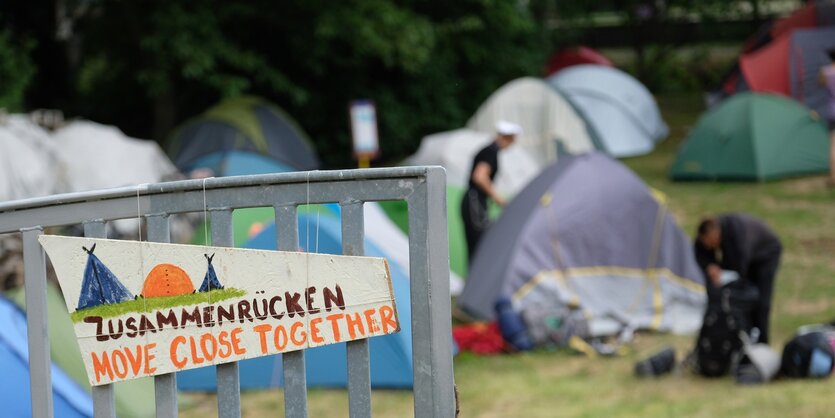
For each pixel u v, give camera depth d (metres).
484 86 20.72
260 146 14.59
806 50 19.11
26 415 4.76
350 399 2.19
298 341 2.18
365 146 11.66
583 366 7.38
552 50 25.39
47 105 18.45
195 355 2.19
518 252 8.56
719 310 6.81
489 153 9.64
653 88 29.52
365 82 18.77
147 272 2.20
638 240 8.88
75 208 2.27
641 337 8.44
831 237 11.64
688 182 16.16
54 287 6.15
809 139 15.81
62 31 18.42
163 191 2.24
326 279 2.17
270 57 18.20
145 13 16.31
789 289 9.52
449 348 2.14
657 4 29.89
